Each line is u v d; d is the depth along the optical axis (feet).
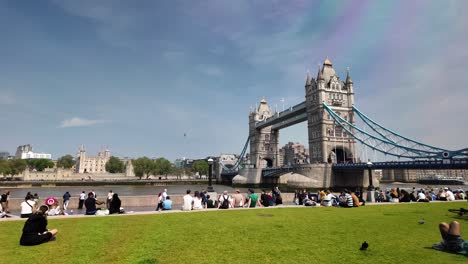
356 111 371.76
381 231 50.72
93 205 72.43
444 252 37.68
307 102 399.24
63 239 43.91
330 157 363.76
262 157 545.85
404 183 559.79
